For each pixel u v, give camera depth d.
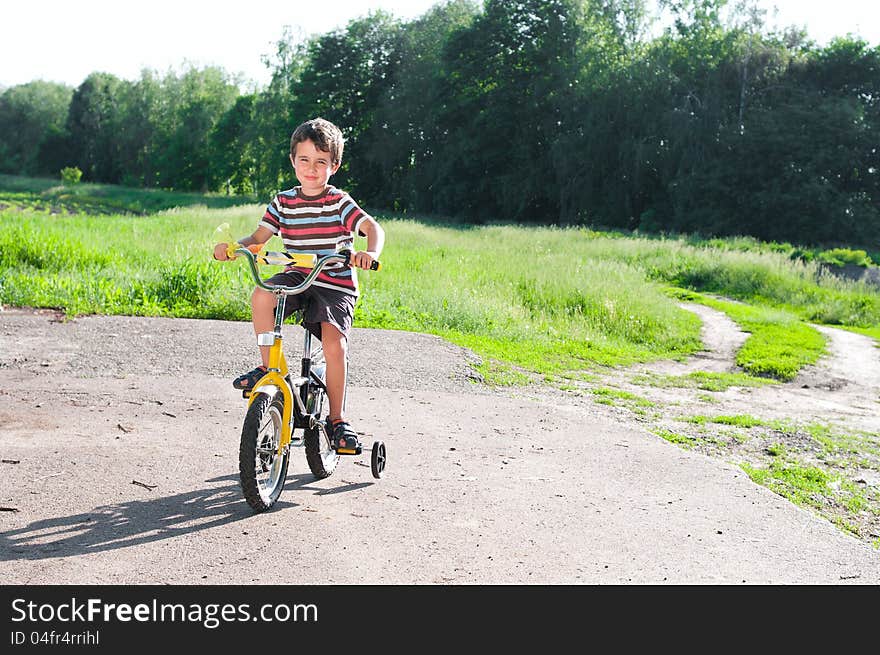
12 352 8.68
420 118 63.81
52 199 76.31
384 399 7.86
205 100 94.00
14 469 4.99
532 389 9.41
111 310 11.77
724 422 8.65
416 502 4.86
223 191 92.81
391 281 16.36
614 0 55.44
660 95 50.22
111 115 109.19
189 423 6.35
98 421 6.26
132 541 3.98
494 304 15.34
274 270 14.95
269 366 4.40
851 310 23.56
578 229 40.41
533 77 56.22
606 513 4.89
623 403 9.29
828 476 6.84
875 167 47.38
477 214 59.16
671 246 31.39
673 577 3.99
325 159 4.38
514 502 4.98
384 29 68.06
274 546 4.02
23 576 3.58
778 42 50.91
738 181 46.53
